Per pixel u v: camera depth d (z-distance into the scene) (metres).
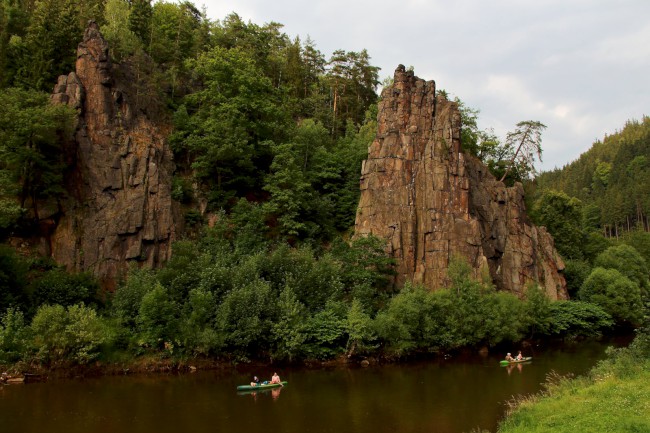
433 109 79.38
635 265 101.62
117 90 65.50
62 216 57.91
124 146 62.72
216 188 71.31
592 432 24.19
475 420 34.50
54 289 49.56
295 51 116.31
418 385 45.41
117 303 51.25
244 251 62.31
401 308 57.84
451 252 70.38
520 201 86.19
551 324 74.31
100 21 83.19
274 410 36.91
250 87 79.69
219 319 51.12
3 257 48.12
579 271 93.94
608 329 84.06
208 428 32.53
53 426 32.25
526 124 96.31
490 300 63.81
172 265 55.84
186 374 48.31
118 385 43.41
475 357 60.75
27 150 53.25
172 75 78.94
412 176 75.00
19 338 44.53
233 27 104.19
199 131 72.25
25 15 76.06
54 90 61.78
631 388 31.34
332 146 91.19
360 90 117.75
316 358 54.66
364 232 73.06
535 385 45.16
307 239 70.50
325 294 59.16
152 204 61.34
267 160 80.12
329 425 33.50
